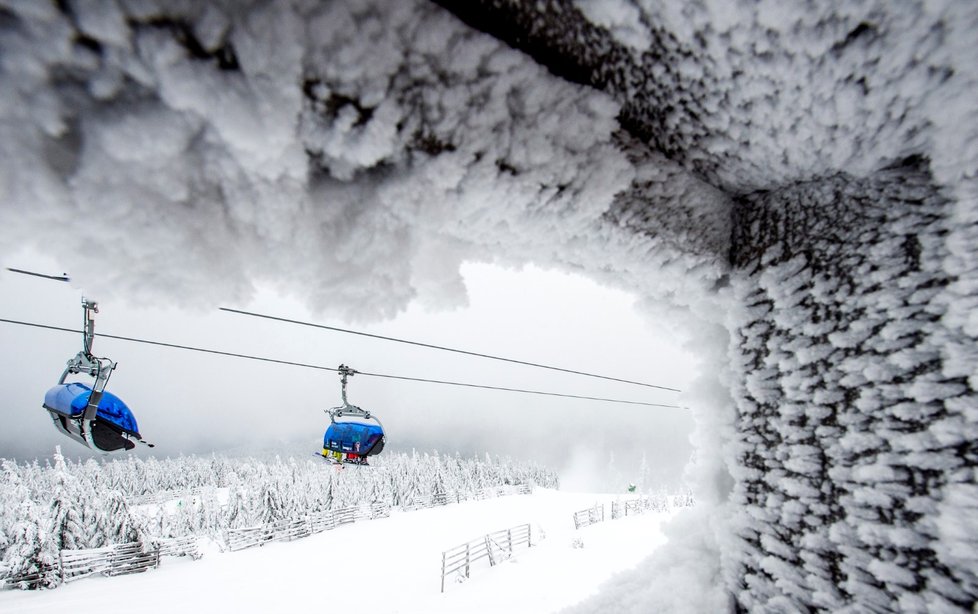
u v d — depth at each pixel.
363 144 0.63
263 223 0.60
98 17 0.45
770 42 0.69
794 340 1.11
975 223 0.82
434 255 0.80
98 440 4.48
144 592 12.43
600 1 0.65
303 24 0.55
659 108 0.87
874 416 0.95
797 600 1.03
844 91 0.75
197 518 22.09
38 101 0.45
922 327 0.90
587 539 15.11
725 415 1.31
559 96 0.78
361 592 11.60
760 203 1.20
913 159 0.93
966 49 0.64
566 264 1.02
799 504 1.07
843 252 1.04
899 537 0.88
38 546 13.08
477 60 0.69
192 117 0.52
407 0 0.63
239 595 11.90
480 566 13.00
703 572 1.25
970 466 0.80
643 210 0.99
